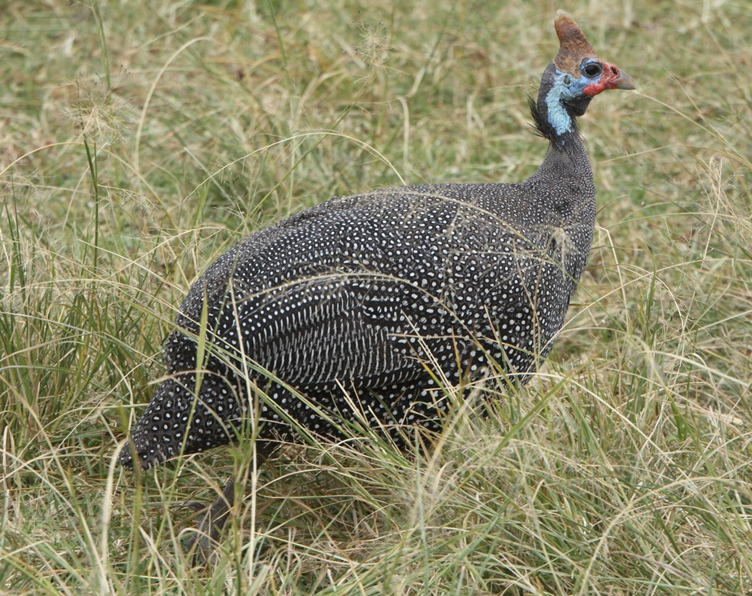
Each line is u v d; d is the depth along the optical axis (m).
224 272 8.32
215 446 8.28
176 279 10.58
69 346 9.58
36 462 8.84
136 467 6.97
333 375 8.20
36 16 17.97
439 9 18.31
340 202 9.14
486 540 7.71
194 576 7.23
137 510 6.92
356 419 8.56
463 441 7.84
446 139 15.54
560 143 9.81
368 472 8.45
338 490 8.87
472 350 8.57
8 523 7.99
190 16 18.17
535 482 7.96
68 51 16.62
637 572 7.45
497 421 8.54
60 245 11.00
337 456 8.73
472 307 8.48
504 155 15.12
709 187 11.06
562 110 9.84
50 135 14.56
